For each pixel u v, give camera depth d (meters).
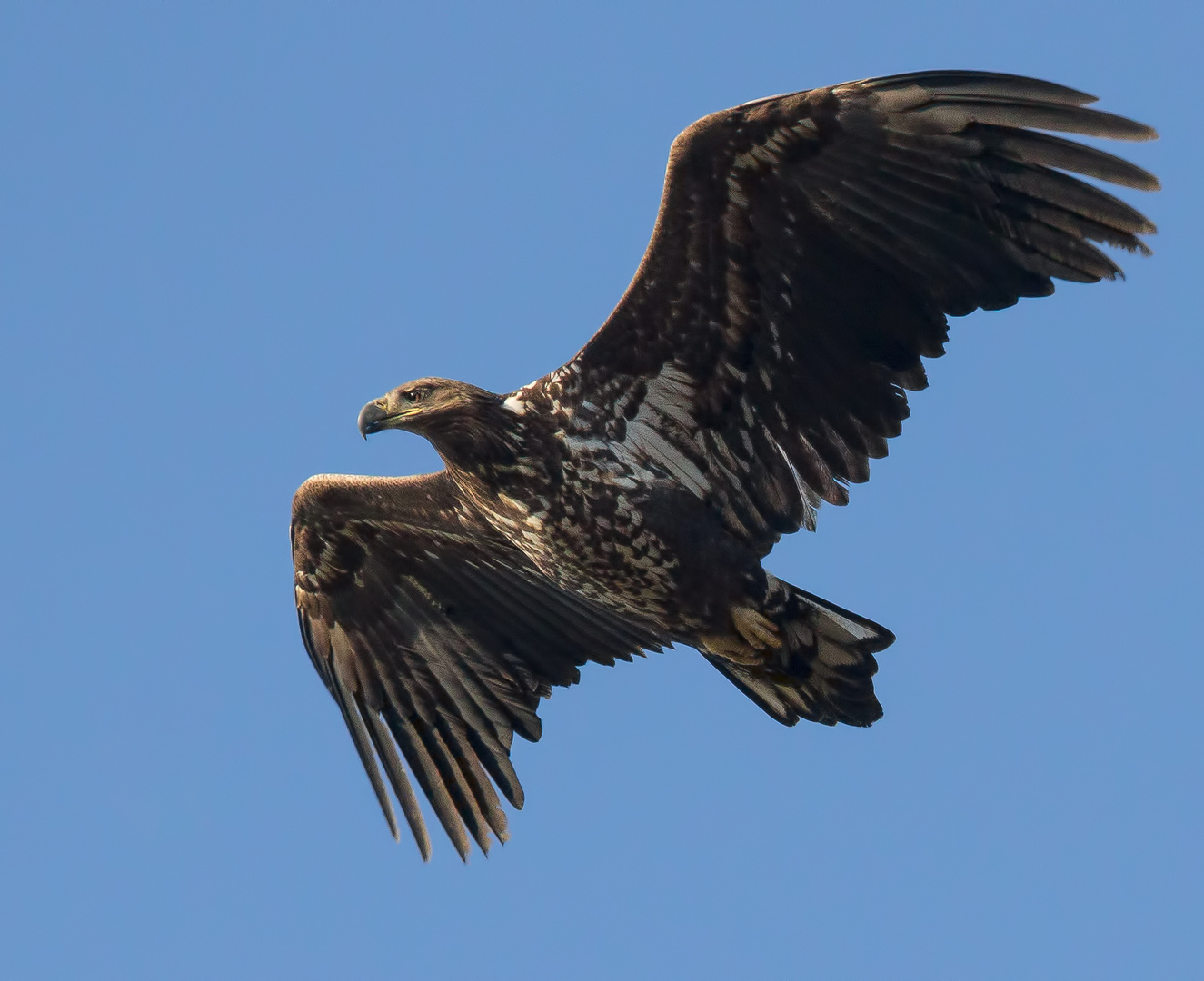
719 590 15.66
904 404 14.68
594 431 15.59
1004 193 13.89
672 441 15.45
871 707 15.84
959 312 14.34
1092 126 13.34
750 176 14.22
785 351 14.89
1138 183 13.41
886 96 13.76
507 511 16.05
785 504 15.24
